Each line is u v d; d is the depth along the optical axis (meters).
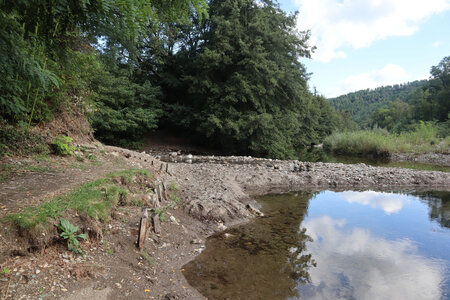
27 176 5.08
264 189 10.20
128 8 2.68
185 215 6.03
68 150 6.98
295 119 22.95
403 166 17.64
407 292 3.68
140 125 20.67
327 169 13.43
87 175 5.65
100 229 3.94
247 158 16.75
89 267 3.33
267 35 20.25
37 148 6.53
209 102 21.00
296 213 7.38
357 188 10.98
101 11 2.93
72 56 4.16
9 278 2.77
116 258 3.74
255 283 3.82
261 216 6.98
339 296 3.56
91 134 9.41
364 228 6.30
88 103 9.71
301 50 22.30
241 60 20.53
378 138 24.27
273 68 20.59
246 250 4.91
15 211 3.47
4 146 5.81
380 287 3.79
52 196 4.17
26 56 3.29
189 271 4.06
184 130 25.62
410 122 62.69
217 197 7.17
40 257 3.17
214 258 4.53
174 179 7.91
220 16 21.22
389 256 4.82
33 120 7.29
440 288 3.79
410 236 5.84
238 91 20.05
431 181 12.03
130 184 5.88
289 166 13.74
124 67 20.78
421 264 4.54
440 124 34.03
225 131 20.09
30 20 3.02
